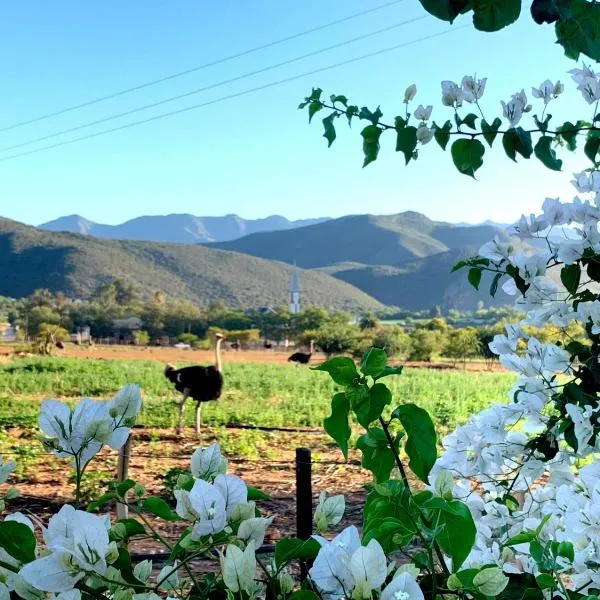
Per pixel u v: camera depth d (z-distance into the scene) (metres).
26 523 1.29
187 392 14.73
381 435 1.44
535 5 1.85
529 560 1.88
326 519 1.35
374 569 1.06
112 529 1.37
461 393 24.59
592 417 2.37
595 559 1.61
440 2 1.80
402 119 2.56
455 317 142.62
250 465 11.62
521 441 2.48
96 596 1.16
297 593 1.17
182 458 11.99
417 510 1.30
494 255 2.49
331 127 2.67
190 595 1.35
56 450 1.29
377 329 63.09
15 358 40.09
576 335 2.69
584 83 2.58
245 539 1.23
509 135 2.44
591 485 1.84
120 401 1.32
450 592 1.26
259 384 28.05
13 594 1.21
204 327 120.50
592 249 2.38
